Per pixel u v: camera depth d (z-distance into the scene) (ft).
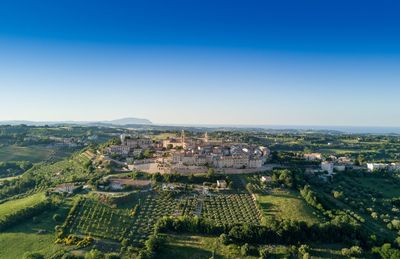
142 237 578.66
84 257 510.99
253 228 587.27
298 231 585.63
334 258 543.80
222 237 570.87
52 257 508.53
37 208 629.51
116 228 597.52
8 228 581.94
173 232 595.88
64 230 579.48
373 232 624.18
